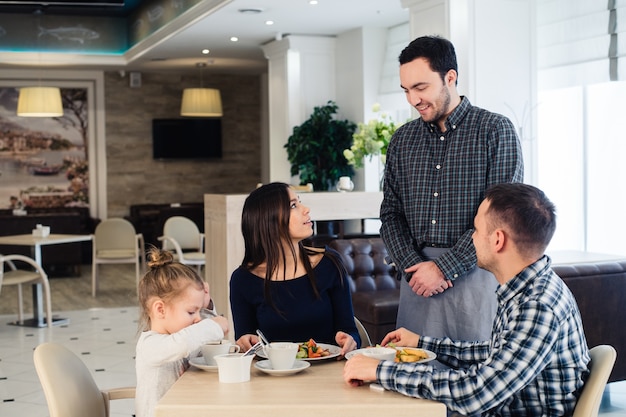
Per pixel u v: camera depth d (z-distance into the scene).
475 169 3.00
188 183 15.21
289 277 3.01
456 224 3.03
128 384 5.78
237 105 15.36
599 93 6.75
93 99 14.64
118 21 13.33
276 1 8.30
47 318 8.05
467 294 2.98
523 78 6.72
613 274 4.87
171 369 2.65
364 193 6.64
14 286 11.10
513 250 2.18
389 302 5.61
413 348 2.60
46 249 12.29
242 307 3.02
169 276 2.63
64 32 13.12
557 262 4.92
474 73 6.54
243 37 10.54
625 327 4.90
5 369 6.34
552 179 7.24
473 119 3.02
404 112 9.97
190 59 12.85
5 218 12.32
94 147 14.69
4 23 12.87
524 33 6.72
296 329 2.98
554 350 2.15
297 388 2.29
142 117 14.88
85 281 11.66
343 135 9.98
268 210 2.95
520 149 3.00
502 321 2.24
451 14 6.66
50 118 14.46
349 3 8.42
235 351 2.85
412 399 2.16
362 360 2.29
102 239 10.34
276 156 10.84
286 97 10.34
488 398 2.09
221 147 15.23
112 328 7.98
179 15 10.12
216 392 2.25
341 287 3.07
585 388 2.19
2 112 14.22
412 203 3.14
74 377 2.66
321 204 6.52
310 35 10.29
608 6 6.25
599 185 6.81
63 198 14.60
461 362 2.62
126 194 14.88
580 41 6.52
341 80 10.31
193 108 13.30
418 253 3.15
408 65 2.97
